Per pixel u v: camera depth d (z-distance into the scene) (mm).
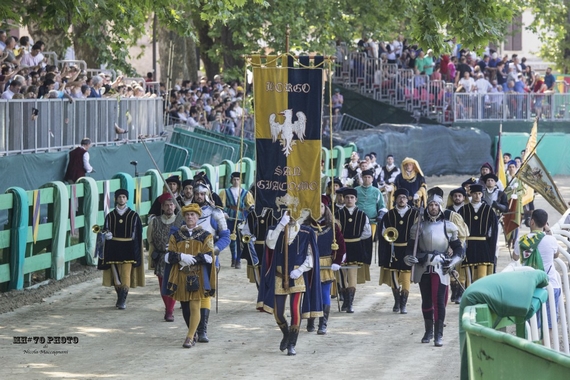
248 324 26578
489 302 16156
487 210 29359
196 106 61906
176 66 78125
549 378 12164
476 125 79312
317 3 67438
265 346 23891
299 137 24281
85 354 22891
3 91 39156
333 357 22688
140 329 25875
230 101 66125
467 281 29312
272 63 24594
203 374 20969
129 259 28531
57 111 41625
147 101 51219
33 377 20625
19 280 30531
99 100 45500
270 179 24469
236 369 21438
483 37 37062
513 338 12766
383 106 79312
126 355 22812
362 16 70938
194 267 23516
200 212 23688
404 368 21547
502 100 80375
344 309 28688
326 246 25688
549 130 81750
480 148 77500
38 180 39656
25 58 44938
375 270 36125
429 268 24000
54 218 32594
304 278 23172
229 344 24078
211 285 23625
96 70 54969
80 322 26688
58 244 32719
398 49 80562
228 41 74500
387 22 71500
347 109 80125
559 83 91188
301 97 24266
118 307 28672
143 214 40188
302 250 22984
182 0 43062
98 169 44812
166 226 27625
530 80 89250
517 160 44062
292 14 65375
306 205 24297
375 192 35719
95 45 61188
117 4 41906
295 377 20703
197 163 56156
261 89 24438
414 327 26344
